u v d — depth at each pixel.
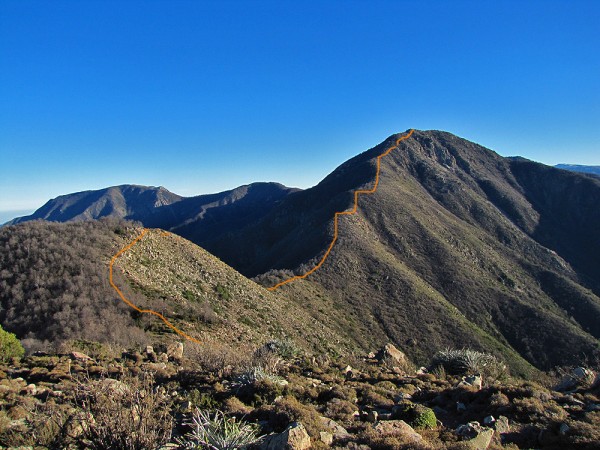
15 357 9.77
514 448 4.93
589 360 51.78
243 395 6.97
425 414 5.81
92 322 19.09
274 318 29.38
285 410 5.56
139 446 4.23
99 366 8.78
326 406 6.43
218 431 4.88
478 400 6.63
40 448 4.50
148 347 11.14
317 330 33.53
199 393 7.09
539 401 6.21
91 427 4.34
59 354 10.44
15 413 5.51
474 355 10.64
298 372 8.95
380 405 6.64
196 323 22.11
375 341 44.25
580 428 5.05
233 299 29.06
